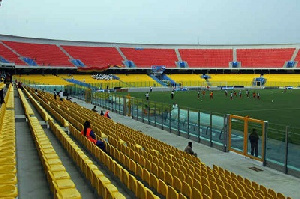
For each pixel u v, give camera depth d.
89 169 9.11
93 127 19.95
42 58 84.75
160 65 100.25
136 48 107.62
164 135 23.94
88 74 90.44
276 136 15.41
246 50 110.31
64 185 6.97
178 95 64.25
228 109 41.56
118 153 13.16
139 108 30.77
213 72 105.56
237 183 10.43
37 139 11.75
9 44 84.19
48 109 26.84
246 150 17.30
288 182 13.57
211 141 20.05
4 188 6.20
